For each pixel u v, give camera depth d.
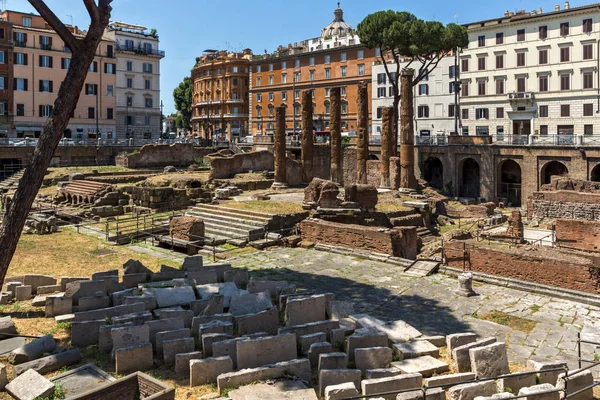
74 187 42.88
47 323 14.37
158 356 12.20
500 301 17.92
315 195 32.41
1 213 37.25
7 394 10.12
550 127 69.81
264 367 10.84
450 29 58.03
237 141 88.00
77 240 28.22
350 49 92.12
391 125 46.44
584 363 12.67
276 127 44.59
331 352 11.86
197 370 10.80
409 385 10.37
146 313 13.75
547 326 15.46
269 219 29.56
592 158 52.09
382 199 39.62
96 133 78.06
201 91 124.56
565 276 19.56
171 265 22.69
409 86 42.38
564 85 68.25
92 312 13.86
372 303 17.62
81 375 10.98
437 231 36.16
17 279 18.48
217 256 24.70
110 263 22.77
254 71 109.25
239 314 14.42
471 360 11.39
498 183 60.19
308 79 99.12
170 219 29.02
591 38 65.56
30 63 75.44
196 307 14.88
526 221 42.69
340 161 46.78
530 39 70.50
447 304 17.56
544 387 10.05
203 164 63.91
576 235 28.86
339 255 24.86
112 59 84.19
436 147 65.00
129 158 59.97
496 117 74.62
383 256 23.69
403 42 56.53
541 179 56.22
